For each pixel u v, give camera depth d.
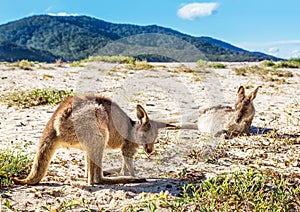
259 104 6.52
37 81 8.93
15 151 3.92
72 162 3.72
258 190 3.09
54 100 6.22
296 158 3.88
